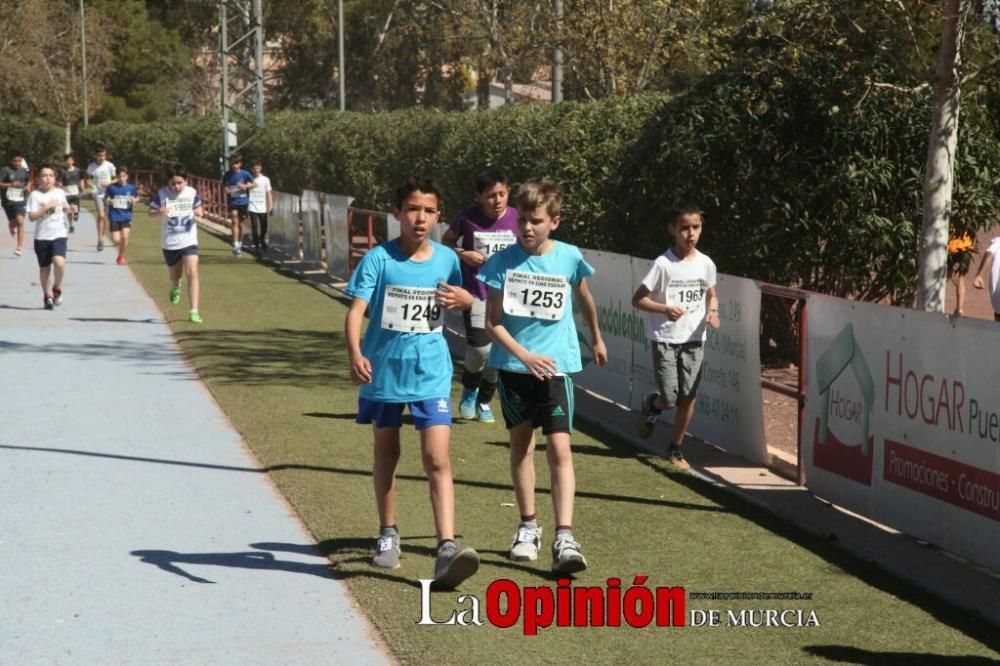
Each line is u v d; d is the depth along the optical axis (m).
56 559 6.70
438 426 6.21
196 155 48.56
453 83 59.41
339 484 8.26
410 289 6.21
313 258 24.92
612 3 24.08
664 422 10.49
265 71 70.88
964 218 12.14
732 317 9.23
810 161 12.38
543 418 6.50
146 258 26.61
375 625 5.71
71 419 10.36
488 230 10.02
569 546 6.32
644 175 12.85
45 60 70.56
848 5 11.12
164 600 6.07
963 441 6.62
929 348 6.88
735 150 12.38
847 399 7.74
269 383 12.12
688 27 21.59
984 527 6.48
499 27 33.34
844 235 12.38
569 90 30.19
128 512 7.62
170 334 15.52
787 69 11.96
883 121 12.19
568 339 6.52
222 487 8.24
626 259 11.03
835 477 7.91
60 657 5.36
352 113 31.97
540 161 16.42
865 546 7.14
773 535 7.22
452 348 15.07
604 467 8.90
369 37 66.56
